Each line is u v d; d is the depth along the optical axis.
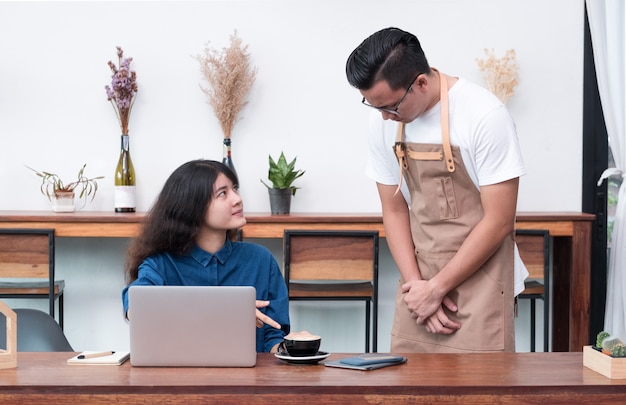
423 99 2.28
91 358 1.91
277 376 1.76
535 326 4.26
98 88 4.11
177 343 1.85
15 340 1.85
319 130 4.14
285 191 3.88
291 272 3.68
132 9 4.09
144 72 4.10
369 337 3.96
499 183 2.30
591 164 4.18
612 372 1.75
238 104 4.02
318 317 4.24
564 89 4.18
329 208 4.16
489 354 2.04
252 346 1.86
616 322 3.87
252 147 4.13
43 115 4.10
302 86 4.13
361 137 4.15
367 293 3.79
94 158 4.12
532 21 4.15
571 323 3.76
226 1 4.10
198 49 4.10
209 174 2.24
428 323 2.43
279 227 3.71
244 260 2.36
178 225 2.23
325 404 1.66
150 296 1.84
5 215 3.66
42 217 3.66
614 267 3.89
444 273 2.38
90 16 4.09
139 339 1.84
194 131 4.12
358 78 2.20
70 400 1.65
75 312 4.20
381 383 1.69
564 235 3.74
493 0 4.13
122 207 3.96
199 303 1.85
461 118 2.32
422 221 2.49
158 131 4.11
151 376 1.74
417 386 1.67
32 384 1.66
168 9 4.09
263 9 4.11
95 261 4.20
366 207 4.16
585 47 4.16
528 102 4.17
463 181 2.39
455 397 1.67
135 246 2.27
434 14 4.12
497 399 1.67
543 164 4.19
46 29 4.08
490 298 2.40
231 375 1.76
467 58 4.14
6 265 3.64
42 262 3.65
